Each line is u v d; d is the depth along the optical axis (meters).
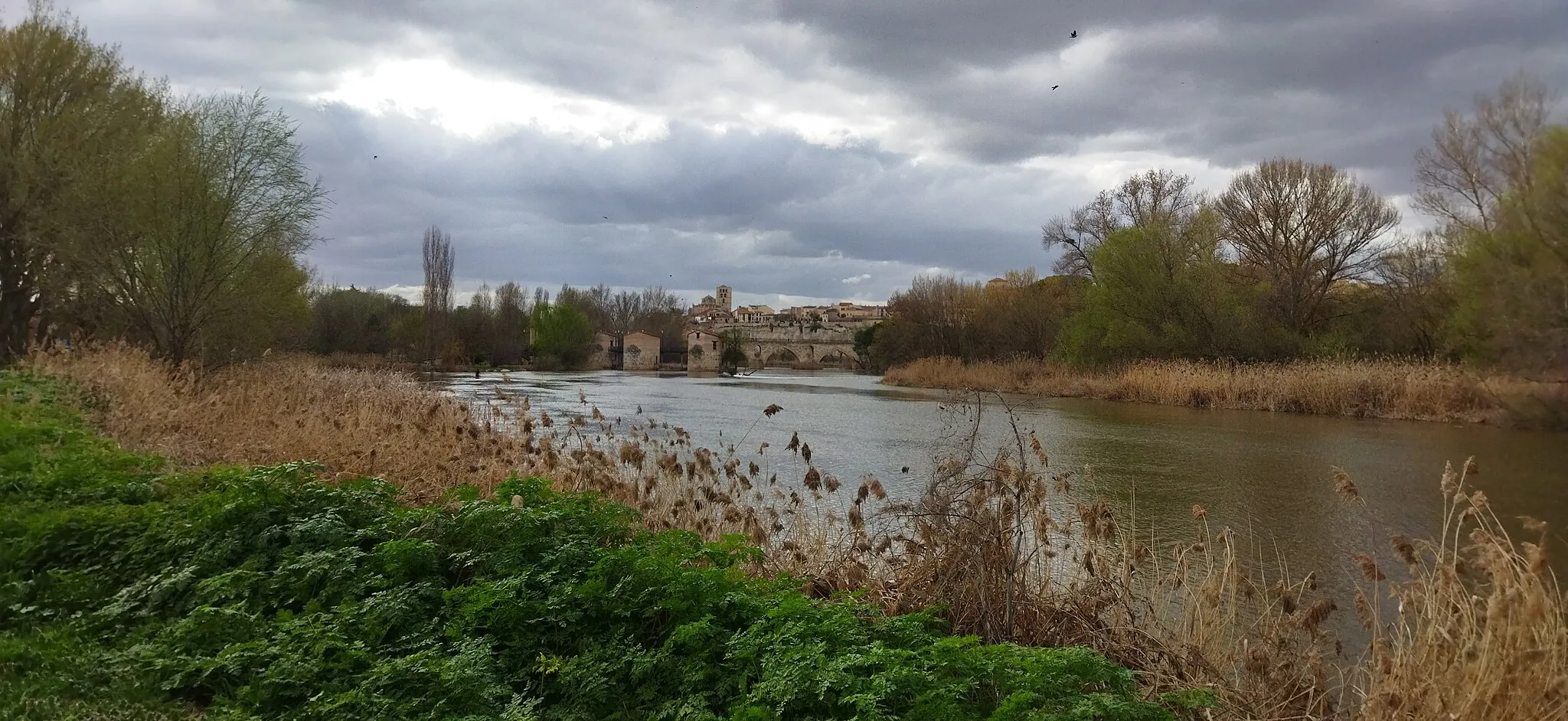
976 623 6.31
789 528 9.14
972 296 71.69
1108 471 16.55
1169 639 6.37
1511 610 5.32
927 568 6.78
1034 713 4.07
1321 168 47.19
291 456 10.50
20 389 13.30
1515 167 21.20
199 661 4.83
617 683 4.86
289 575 5.95
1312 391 30.42
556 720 4.59
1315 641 5.96
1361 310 42.44
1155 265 43.06
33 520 6.91
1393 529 11.70
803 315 172.88
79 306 24.33
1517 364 23.48
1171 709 5.08
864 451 18.91
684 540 6.61
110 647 5.21
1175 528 11.61
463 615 5.43
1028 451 12.13
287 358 30.59
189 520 6.80
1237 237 50.28
